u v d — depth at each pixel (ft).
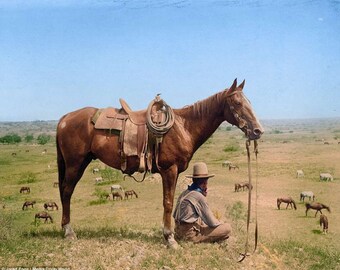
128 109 23.47
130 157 22.75
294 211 76.43
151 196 87.56
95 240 23.82
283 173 120.16
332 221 69.56
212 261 21.47
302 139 274.98
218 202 71.10
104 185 111.96
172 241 22.98
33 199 94.94
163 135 22.59
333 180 109.09
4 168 151.23
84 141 23.16
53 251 21.74
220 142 298.56
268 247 25.55
